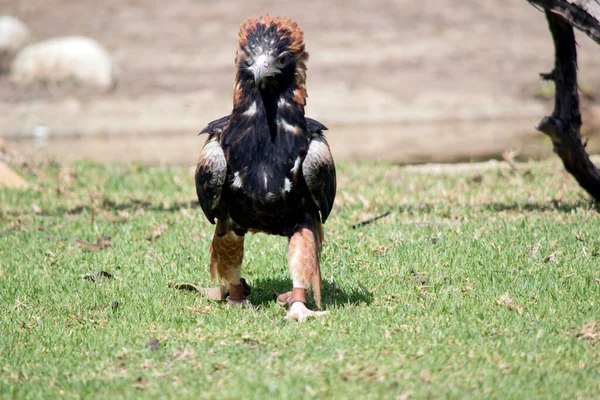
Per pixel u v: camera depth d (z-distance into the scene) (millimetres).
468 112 56469
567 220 20766
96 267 18797
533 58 65625
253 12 74812
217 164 14297
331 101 58750
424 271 17422
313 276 14703
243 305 16062
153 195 27766
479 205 23438
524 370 11992
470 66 64250
